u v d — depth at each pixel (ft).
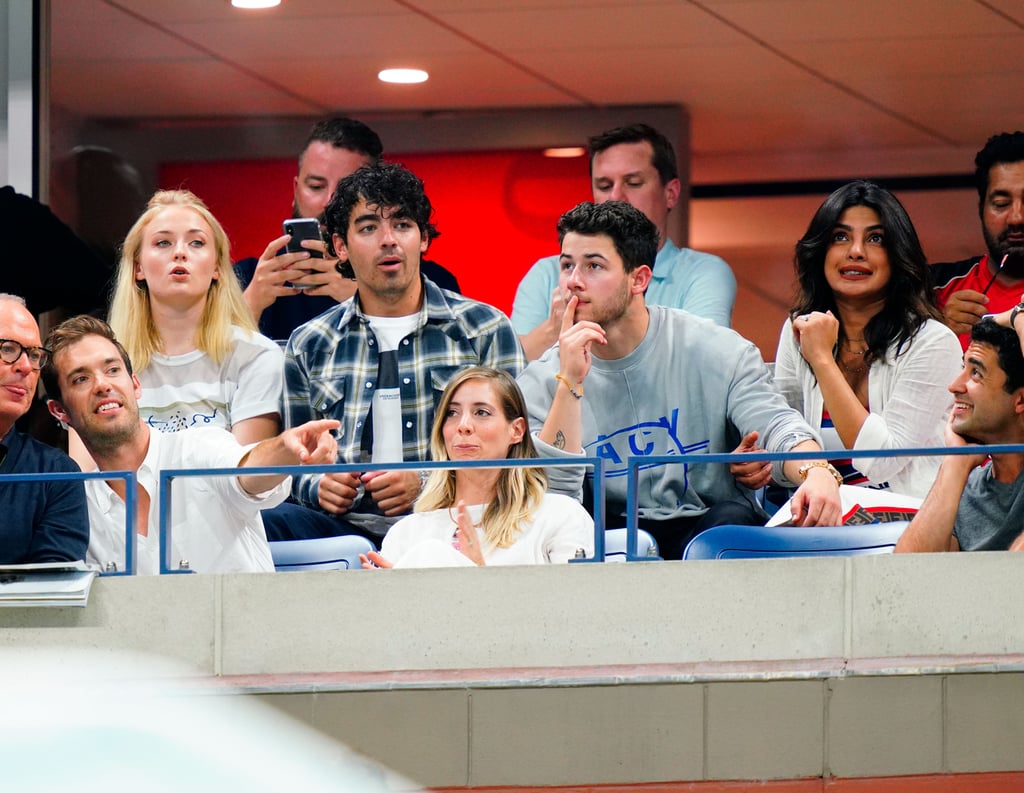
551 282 92.63
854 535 77.82
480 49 94.48
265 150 94.89
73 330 76.54
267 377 86.89
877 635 73.46
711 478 84.99
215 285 86.28
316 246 88.94
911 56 92.94
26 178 94.32
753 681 70.90
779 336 90.58
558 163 94.63
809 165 94.02
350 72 95.09
